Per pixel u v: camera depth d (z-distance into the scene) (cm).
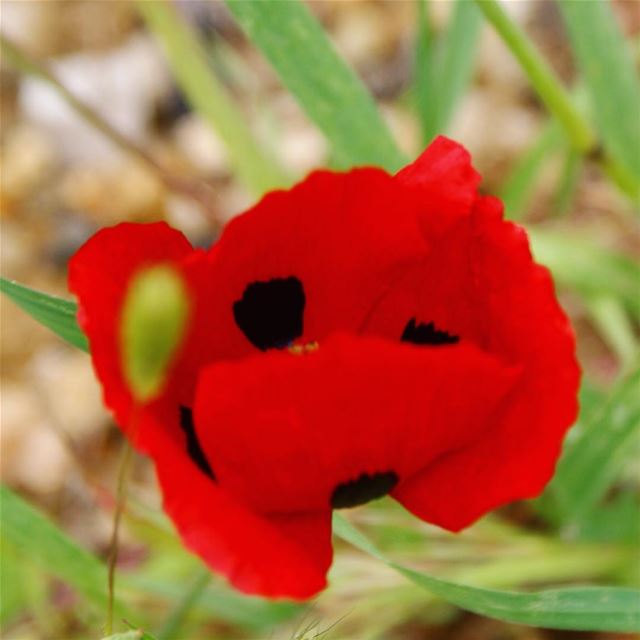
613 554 52
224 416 34
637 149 51
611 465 48
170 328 31
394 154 47
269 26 46
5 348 80
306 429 34
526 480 35
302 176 66
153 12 54
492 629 55
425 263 37
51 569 45
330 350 33
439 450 35
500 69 85
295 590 33
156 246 36
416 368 34
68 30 97
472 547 52
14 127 91
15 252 85
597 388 54
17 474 73
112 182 86
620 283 58
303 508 35
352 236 37
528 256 35
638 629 39
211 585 50
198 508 33
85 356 79
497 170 81
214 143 86
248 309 37
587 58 51
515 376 34
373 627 51
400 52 89
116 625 46
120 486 36
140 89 91
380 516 49
